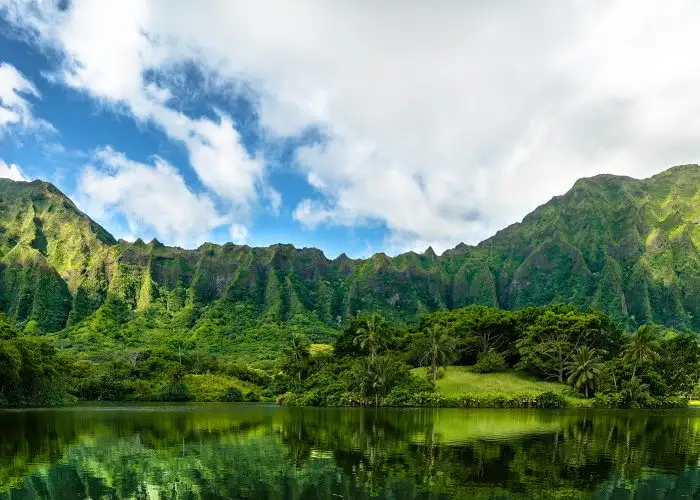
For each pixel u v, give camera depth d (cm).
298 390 11650
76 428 5769
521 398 9562
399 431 5391
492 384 10425
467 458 3691
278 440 4684
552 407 9519
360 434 5122
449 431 5381
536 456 3797
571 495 2673
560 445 4369
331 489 2759
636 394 9769
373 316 11025
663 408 10088
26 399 10456
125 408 9962
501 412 8325
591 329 10812
